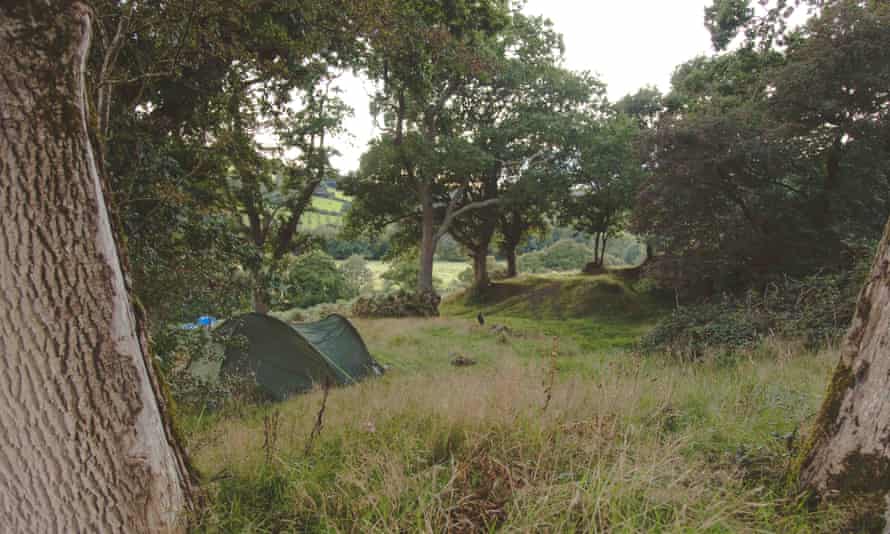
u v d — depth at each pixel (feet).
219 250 20.68
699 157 48.52
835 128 44.68
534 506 7.53
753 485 8.89
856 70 42.11
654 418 12.78
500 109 96.78
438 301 92.48
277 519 8.13
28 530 6.38
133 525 7.02
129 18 13.42
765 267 49.83
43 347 6.33
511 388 14.44
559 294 101.50
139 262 16.44
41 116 6.17
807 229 48.91
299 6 20.75
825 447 8.06
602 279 102.63
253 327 28.68
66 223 6.45
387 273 147.54
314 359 29.43
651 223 58.44
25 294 6.21
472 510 7.80
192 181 21.99
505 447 10.19
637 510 7.70
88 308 6.66
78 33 6.43
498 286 117.60
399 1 27.04
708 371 24.02
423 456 10.42
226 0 16.93
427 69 33.99
